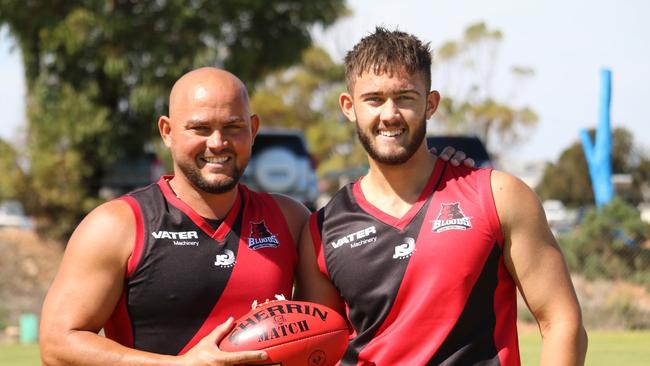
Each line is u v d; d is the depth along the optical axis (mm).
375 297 3219
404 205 3285
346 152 40438
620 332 11289
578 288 12781
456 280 3137
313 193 15992
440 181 3293
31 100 16781
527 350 9055
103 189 17531
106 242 3275
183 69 16891
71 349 3156
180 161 3334
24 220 23094
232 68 17625
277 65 18359
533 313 3203
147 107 16766
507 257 3188
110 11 16469
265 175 15797
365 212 3314
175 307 3293
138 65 16938
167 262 3309
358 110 3262
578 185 44594
